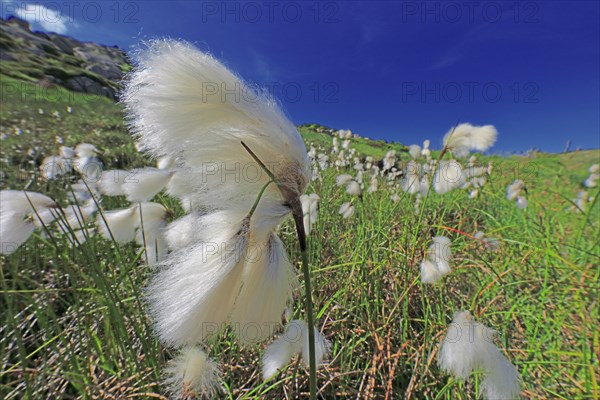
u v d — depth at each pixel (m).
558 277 0.18
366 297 0.16
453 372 0.08
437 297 0.17
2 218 0.11
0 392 0.12
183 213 0.19
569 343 0.15
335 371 0.14
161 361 0.13
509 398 0.08
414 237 0.17
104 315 0.13
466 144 0.16
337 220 0.28
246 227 0.06
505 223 0.28
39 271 0.18
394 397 0.13
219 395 0.13
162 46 0.06
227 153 0.06
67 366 0.12
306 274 0.07
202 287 0.06
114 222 0.14
